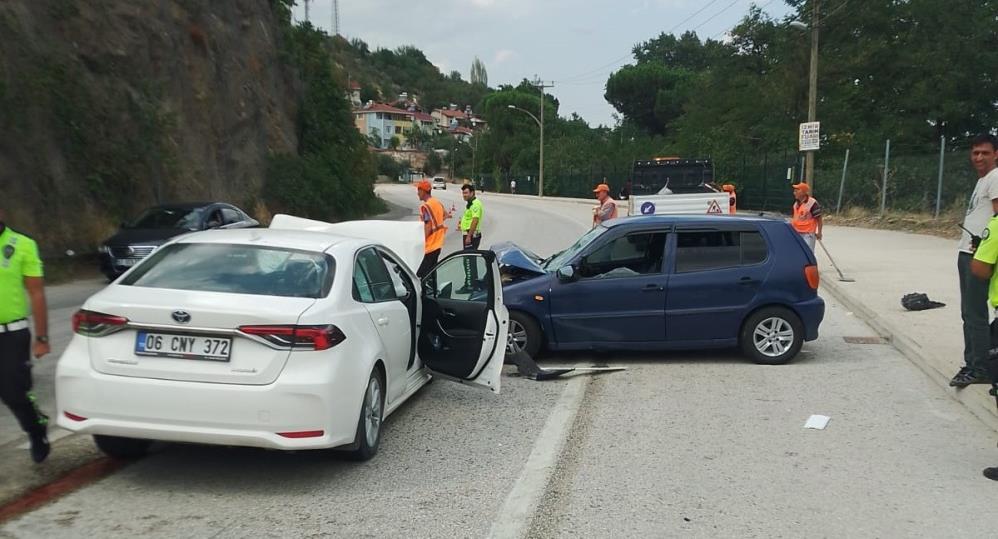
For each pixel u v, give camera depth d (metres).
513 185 81.75
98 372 4.99
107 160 20.44
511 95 104.00
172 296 5.15
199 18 29.11
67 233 18.38
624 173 57.66
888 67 38.69
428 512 4.83
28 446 5.89
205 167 27.36
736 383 8.09
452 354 6.98
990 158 6.86
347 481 5.35
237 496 5.05
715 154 41.31
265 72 34.94
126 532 4.47
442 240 12.52
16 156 17.53
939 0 37.41
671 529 4.59
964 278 7.18
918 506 4.94
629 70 98.88
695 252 8.88
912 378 8.25
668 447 6.11
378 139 155.50
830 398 7.50
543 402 7.47
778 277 8.79
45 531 4.46
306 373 4.95
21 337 5.16
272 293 5.32
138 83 23.03
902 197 26.89
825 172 30.91
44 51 19.38
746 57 49.56
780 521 4.71
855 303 12.34
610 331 8.79
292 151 35.91
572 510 4.88
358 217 40.41
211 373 4.91
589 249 8.95
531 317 8.84
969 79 36.12
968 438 6.30
